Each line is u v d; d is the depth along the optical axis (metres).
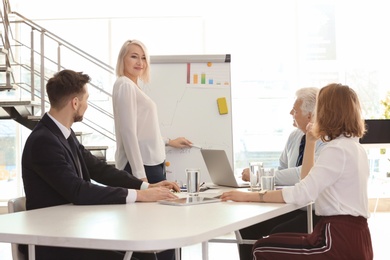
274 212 2.07
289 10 7.69
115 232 1.61
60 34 7.79
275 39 7.71
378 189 7.48
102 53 7.78
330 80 7.75
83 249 2.13
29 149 2.30
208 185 3.25
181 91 4.18
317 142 2.96
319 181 2.14
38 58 7.66
